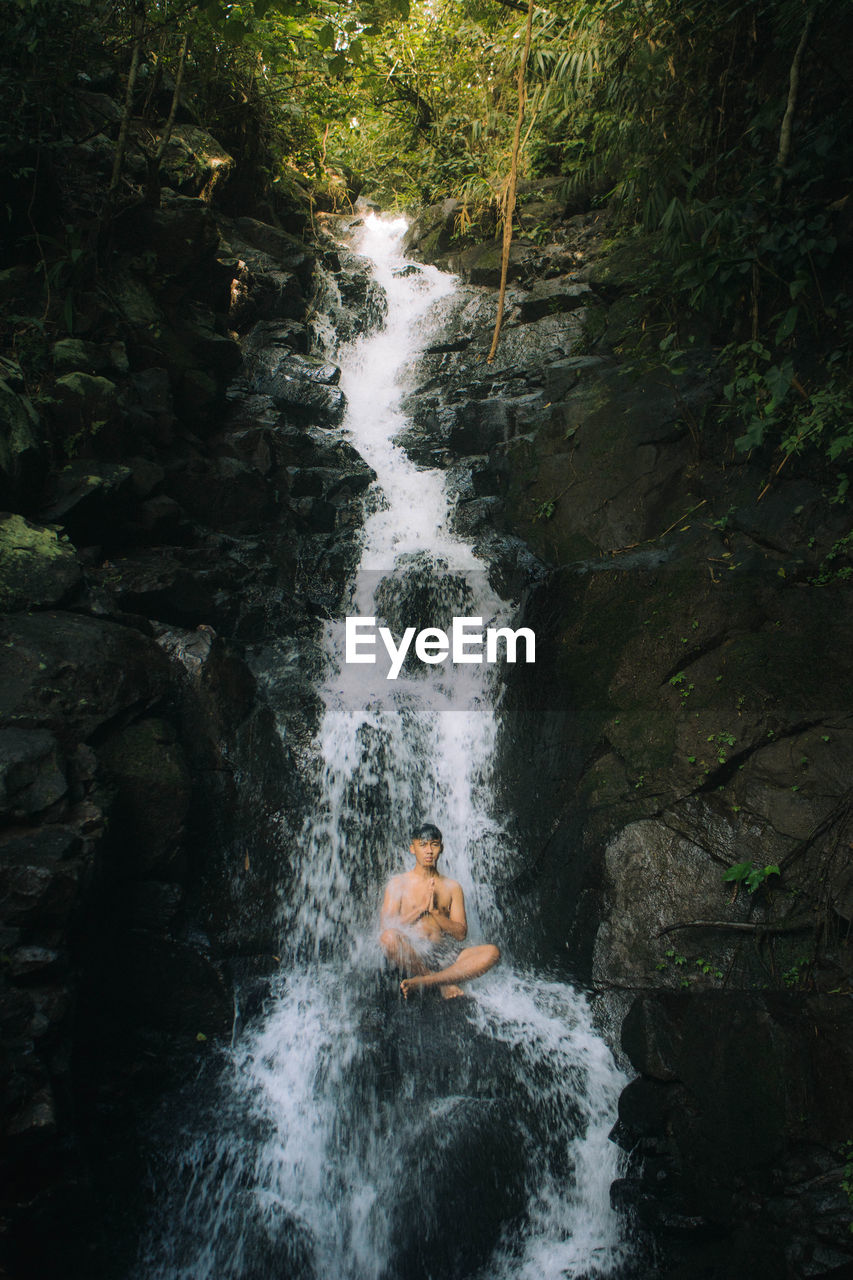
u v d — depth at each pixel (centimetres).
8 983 349
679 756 523
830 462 588
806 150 632
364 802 612
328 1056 478
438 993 502
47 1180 344
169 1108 440
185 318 829
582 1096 464
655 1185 417
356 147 1456
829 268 639
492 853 605
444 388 1006
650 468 714
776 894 458
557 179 1223
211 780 545
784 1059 394
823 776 474
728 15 725
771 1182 378
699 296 624
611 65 884
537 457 812
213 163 960
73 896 375
